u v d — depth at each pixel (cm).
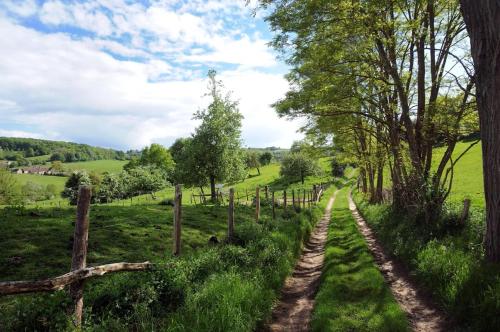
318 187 5138
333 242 1574
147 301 623
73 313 514
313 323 721
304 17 1273
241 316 665
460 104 1330
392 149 1900
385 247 1498
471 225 1157
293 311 830
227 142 3709
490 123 767
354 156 3030
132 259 975
